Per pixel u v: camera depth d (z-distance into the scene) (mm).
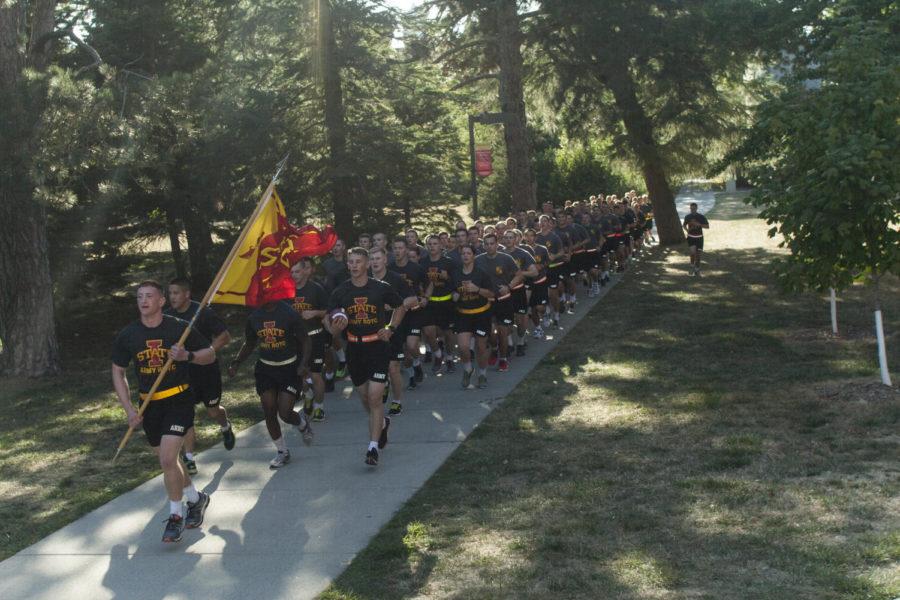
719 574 5406
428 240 12383
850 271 9820
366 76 24422
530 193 24844
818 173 9617
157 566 6438
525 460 8344
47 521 7727
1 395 15273
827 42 17609
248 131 22641
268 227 8445
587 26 25406
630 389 10812
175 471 6816
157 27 23812
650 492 7059
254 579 6078
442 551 6238
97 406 13586
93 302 27656
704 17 22188
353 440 9711
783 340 13070
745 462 7559
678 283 21125
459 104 27219
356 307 8477
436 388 12086
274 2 24250
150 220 24672
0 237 16703
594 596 5266
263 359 8727
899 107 9234
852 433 8164
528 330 16203
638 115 28406
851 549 5574
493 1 24609
